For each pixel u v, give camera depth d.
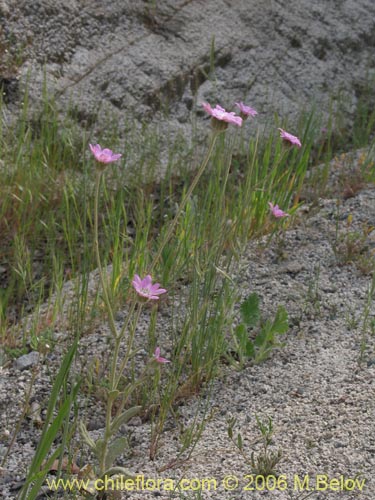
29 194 6.38
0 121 6.78
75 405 3.87
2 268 5.95
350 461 3.77
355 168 7.15
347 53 9.07
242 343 4.62
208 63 8.16
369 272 5.36
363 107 8.62
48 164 6.86
